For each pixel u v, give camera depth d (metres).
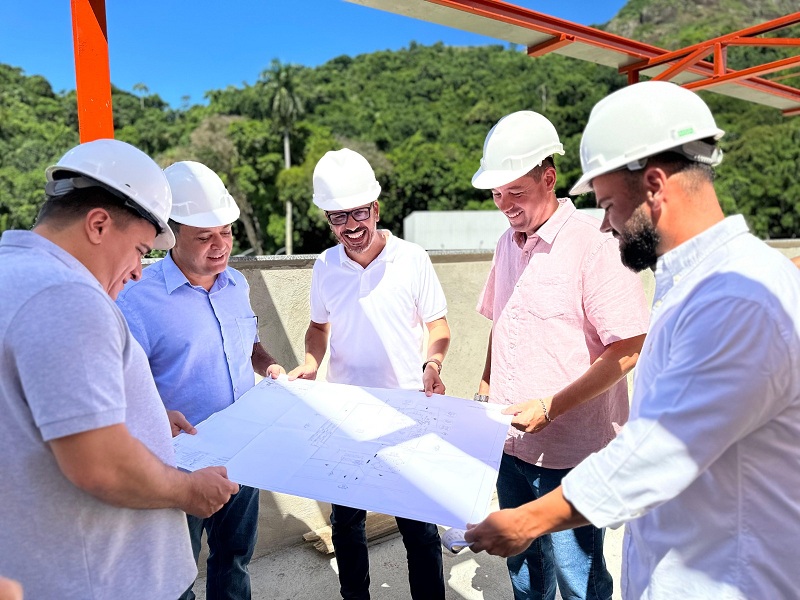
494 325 2.03
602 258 1.71
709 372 0.93
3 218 49.59
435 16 3.04
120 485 1.00
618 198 1.10
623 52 3.78
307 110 65.06
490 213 23.14
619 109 1.07
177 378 1.85
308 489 1.36
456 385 3.22
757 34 3.78
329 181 2.04
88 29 1.99
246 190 52.78
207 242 1.80
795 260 2.24
